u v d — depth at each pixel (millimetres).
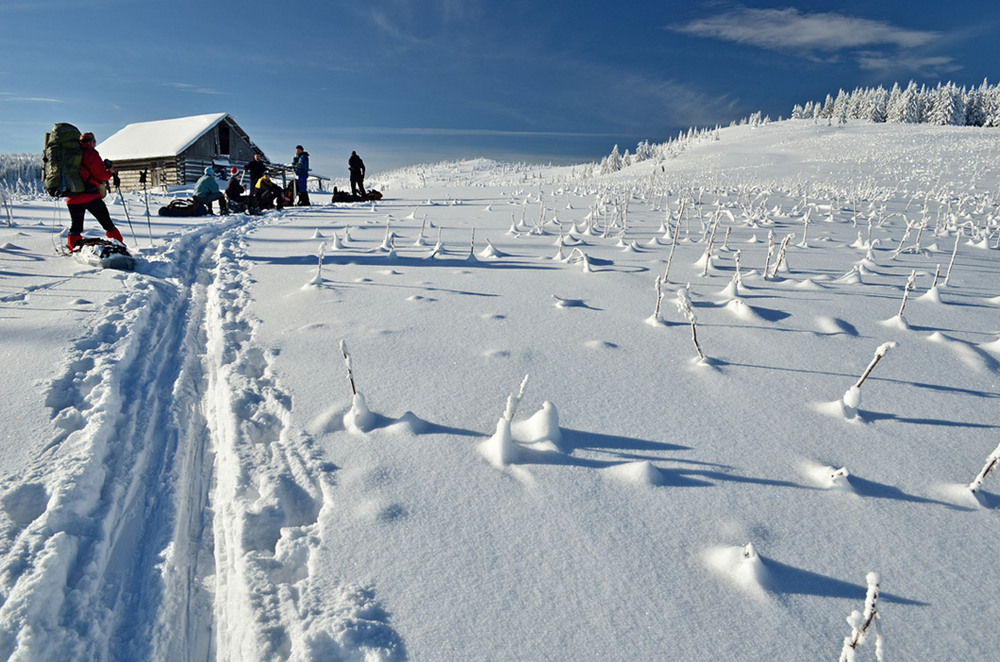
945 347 3830
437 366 3576
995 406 3070
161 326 4656
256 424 2984
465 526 2186
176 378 3695
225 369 3607
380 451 2664
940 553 2053
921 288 5324
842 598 1859
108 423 2973
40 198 15992
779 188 16984
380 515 2236
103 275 5863
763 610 1814
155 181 29812
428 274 6027
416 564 2000
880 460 2596
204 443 3031
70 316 4520
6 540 2113
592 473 2500
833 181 20938
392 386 3309
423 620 1772
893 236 8680
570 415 2979
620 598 1859
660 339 4020
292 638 1734
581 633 1731
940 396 3172
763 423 2906
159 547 2295
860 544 2096
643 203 12938
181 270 6688
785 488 2402
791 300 4852
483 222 10547
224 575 2162
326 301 4984
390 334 4121
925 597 1860
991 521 2211
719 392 3238
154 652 1843
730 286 4949
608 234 8570
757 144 62438
